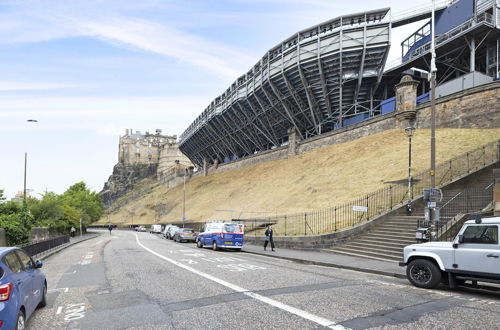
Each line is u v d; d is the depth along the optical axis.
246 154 86.31
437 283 8.78
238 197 55.03
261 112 64.31
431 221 12.98
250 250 20.94
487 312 6.63
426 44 42.81
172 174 120.00
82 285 9.93
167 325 5.95
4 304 4.79
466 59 43.75
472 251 8.20
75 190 79.44
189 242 32.44
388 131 39.09
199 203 68.06
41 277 7.22
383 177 30.05
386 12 45.56
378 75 48.25
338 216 24.70
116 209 142.00
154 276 11.16
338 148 45.56
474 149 25.56
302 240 20.38
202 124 88.25
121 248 24.02
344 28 45.81
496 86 29.23
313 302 7.38
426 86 50.16
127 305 7.41
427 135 33.78
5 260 5.50
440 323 5.90
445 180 22.27
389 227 17.72
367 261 14.21
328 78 50.66
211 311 6.76
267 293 8.31
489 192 16.95
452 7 42.69
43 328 5.96
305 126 60.59
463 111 31.61
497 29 35.22
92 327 5.95
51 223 40.03
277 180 50.06
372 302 7.38
